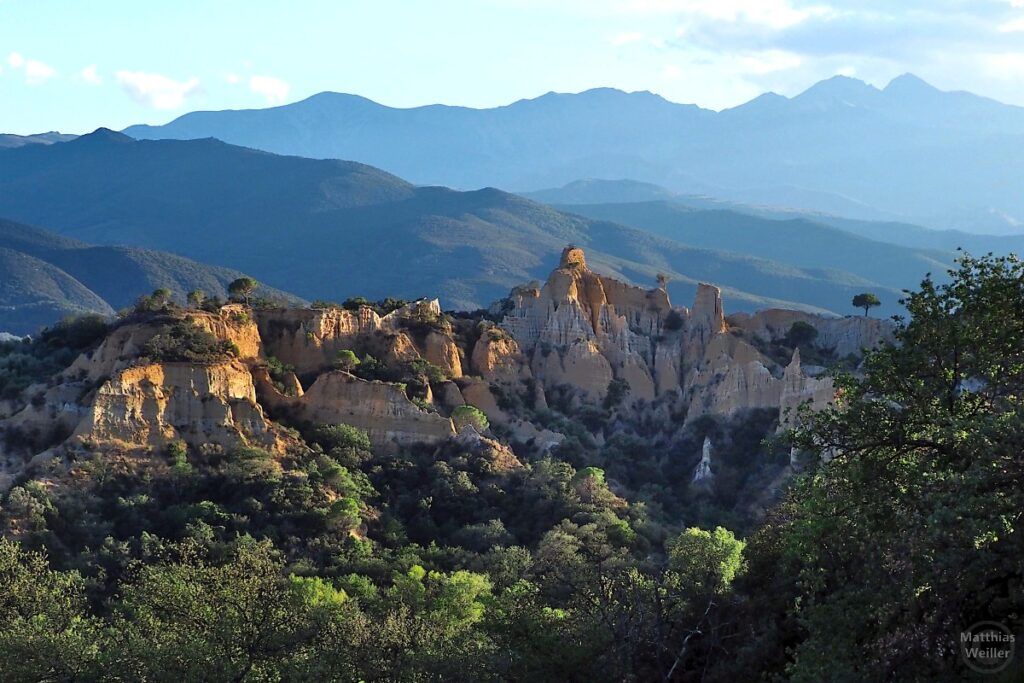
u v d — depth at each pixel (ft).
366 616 251.19
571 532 360.69
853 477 148.05
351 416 417.28
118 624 228.84
